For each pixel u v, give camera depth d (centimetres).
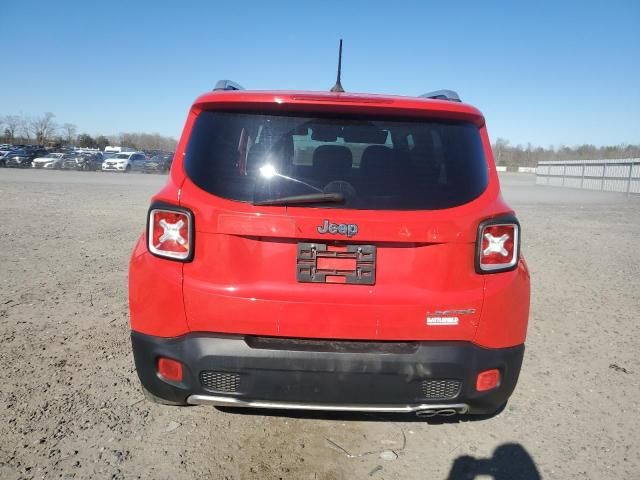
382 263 258
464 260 259
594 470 288
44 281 629
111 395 351
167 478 269
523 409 355
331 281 257
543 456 300
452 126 277
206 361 256
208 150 267
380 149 267
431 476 279
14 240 893
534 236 1198
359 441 310
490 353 264
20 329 464
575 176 3950
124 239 948
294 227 252
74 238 941
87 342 440
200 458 287
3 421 313
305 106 265
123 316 508
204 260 258
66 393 351
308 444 304
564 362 439
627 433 327
